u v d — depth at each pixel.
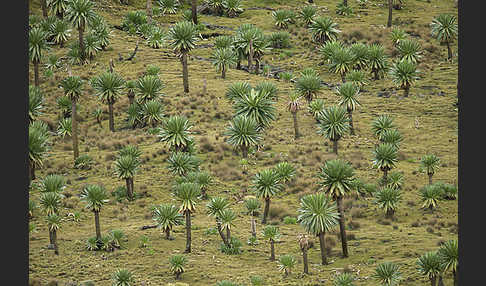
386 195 47.22
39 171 56.94
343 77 76.88
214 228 45.72
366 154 59.38
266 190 46.47
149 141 63.56
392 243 41.94
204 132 64.69
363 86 78.38
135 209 50.06
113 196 52.03
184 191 41.53
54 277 37.31
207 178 51.66
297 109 63.62
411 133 64.88
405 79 73.94
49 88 75.25
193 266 39.41
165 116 68.38
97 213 42.41
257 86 70.75
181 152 55.78
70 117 69.94
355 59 79.12
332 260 40.09
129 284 36.38
